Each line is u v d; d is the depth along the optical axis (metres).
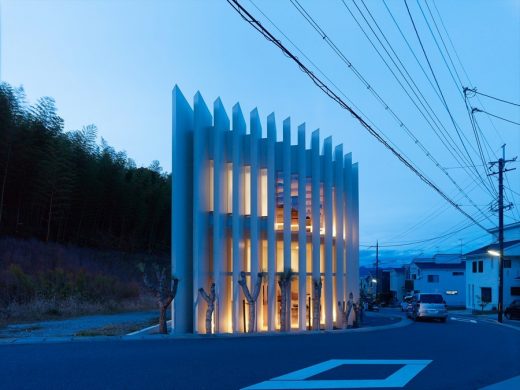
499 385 9.04
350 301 23.66
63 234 50.19
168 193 60.91
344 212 25.48
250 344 14.27
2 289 30.16
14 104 41.03
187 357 11.30
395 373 9.80
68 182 45.16
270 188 21.89
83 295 34.31
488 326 26.89
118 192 53.81
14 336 17.38
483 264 50.00
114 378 8.81
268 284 21.58
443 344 15.12
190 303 21.17
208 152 22.08
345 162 25.75
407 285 71.94
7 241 42.06
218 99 21.56
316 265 22.78
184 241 21.06
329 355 12.05
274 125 22.28
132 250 56.28
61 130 45.62
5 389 7.94
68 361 10.56
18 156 40.75
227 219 22.06
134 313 31.75
